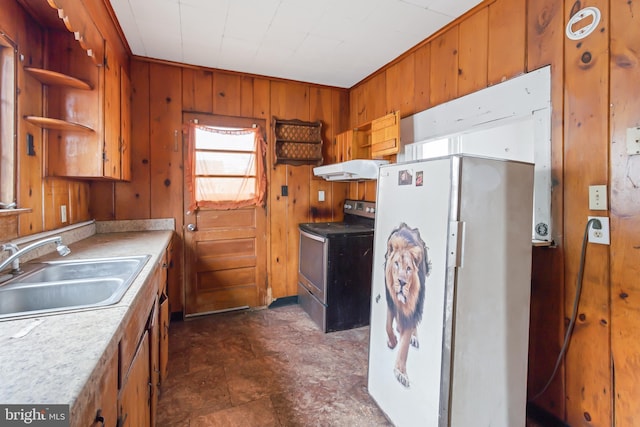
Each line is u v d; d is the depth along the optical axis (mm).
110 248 1903
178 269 2955
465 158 1259
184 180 2941
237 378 2047
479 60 2000
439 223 1323
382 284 1729
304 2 1951
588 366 1474
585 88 1464
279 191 3318
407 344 1505
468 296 1285
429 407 1351
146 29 2266
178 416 1691
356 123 3449
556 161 1586
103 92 1912
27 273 1361
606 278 1400
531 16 1696
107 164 1984
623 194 1339
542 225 1646
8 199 1463
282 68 2979
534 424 1673
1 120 1459
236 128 3094
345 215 3586
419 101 2521
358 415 1716
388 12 2051
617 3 1349
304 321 2980
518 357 1399
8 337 752
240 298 3213
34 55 1697
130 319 964
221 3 1961
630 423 1330
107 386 755
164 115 2848
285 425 1641
